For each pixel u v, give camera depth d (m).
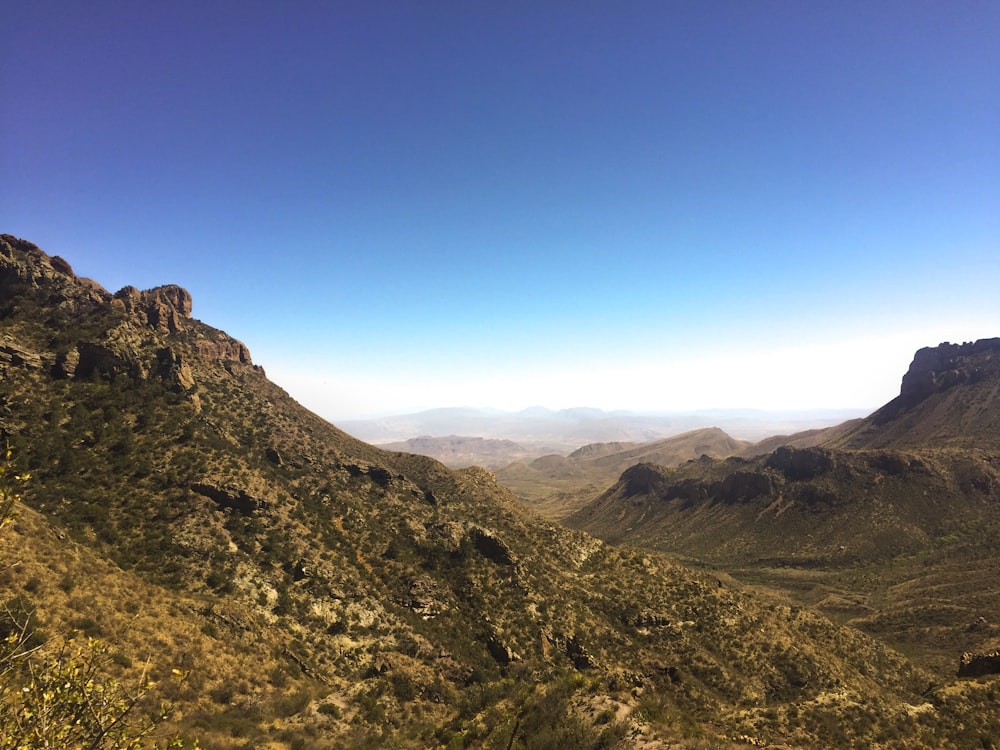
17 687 12.80
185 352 91.44
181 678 11.39
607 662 56.50
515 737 25.89
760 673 56.56
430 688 45.66
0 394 54.78
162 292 108.75
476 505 99.06
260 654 40.78
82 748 9.92
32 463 50.41
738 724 34.12
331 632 50.22
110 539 47.59
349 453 98.75
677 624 64.69
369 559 65.75
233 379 97.56
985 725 34.16
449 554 71.00
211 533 53.47
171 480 57.16
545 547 85.38
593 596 70.50
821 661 59.47
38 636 27.70
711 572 144.38
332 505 72.69
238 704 33.31
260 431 81.75
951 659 77.06
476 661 53.09
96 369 64.50
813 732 33.38
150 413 64.50
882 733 33.62
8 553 33.81
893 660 67.19
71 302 73.19
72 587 34.78
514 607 62.28
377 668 46.53
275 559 55.28
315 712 35.97
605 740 23.55
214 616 41.53
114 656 30.41
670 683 53.31
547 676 34.78
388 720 38.50
